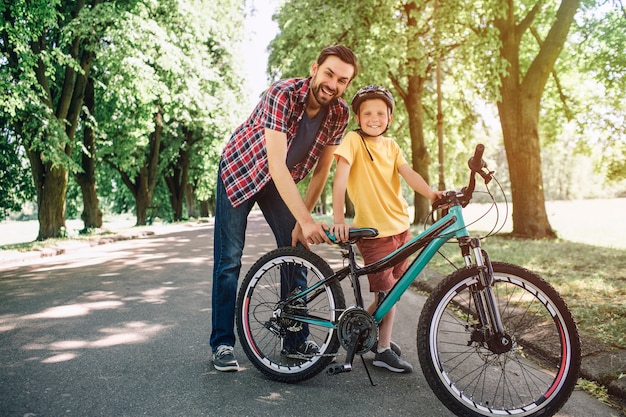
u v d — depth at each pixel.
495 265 2.42
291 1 13.90
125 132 18.48
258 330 2.91
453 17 10.52
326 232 2.63
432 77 17.06
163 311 4.42
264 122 2.78
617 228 14.39
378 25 12.03
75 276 6.64
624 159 15.56
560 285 5.13
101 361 3.06
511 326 2.73
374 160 3.00
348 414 2.33
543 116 16.17
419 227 14.53
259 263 2.89
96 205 17.64
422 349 2.35
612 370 2.67
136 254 9.53
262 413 2.33
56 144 12.00
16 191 16.55
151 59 14.26
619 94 13.94
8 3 10.16
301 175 3.21
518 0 12.30
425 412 2.36
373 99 2.97
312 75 2.87
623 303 4.23
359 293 2.67
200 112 20.09
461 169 21.48
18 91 10.45
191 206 37.00
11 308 4.67
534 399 2.44
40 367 2.96
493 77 10.75
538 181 11.12
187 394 2.55
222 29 18.03
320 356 2.69
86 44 13.71
